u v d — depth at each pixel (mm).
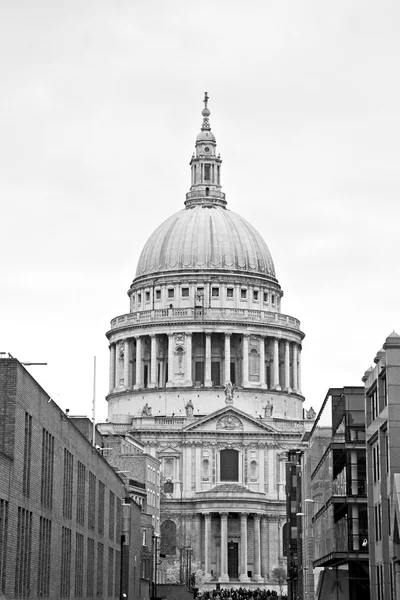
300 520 156375
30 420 74562
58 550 88000
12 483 68750
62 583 90875
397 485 77688
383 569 84125
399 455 81312
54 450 85500
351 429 98625
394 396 82000
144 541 181000
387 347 82688
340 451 101625
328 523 106562
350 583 98438
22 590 73312
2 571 66312
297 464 171375
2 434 68688
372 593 89750
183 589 185250
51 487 84312
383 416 84562
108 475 123000
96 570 112500
